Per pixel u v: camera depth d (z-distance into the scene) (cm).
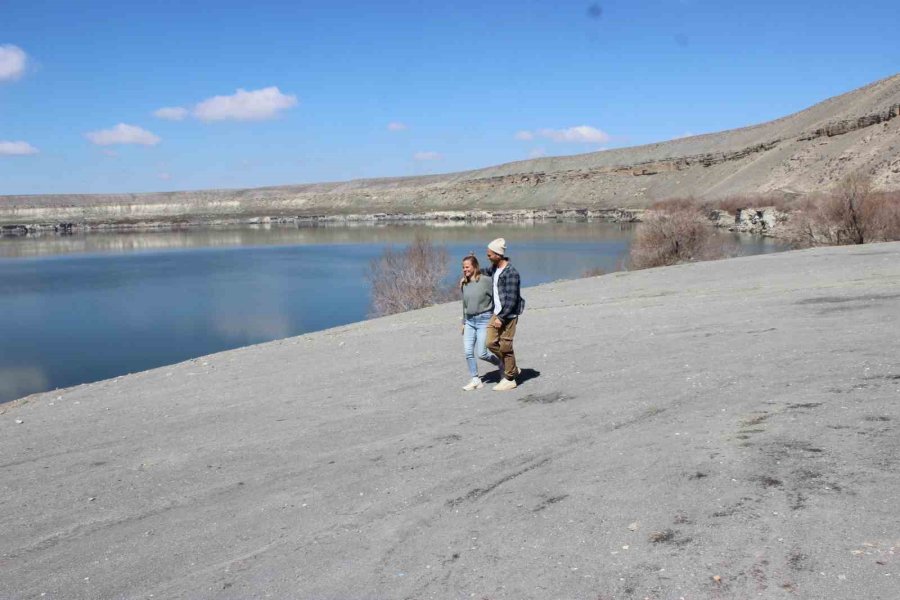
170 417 897
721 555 375
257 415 848
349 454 645
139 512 567
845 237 3297
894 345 793
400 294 2998
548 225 11381
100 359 2602
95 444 802
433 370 995
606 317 1326
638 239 3641
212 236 11838
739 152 15550
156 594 421
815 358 782
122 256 7700
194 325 3209
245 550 468
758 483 454
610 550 398
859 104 11781
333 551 447
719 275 1905
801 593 334
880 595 324
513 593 370
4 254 8525
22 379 2344
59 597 434
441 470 570
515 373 824
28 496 638
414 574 405
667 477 486
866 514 394
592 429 628
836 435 519
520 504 480
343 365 1121
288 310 3516
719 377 752
